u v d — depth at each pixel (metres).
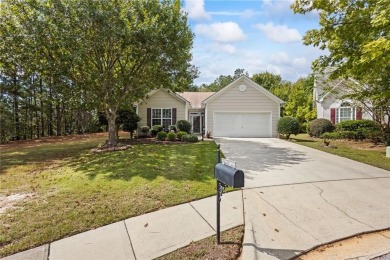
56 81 11.25
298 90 26.95
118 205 5.20
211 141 16.17
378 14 6.57
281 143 15.27
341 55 8.57
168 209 5.04
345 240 3.86
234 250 3.56
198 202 5.38
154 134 18.69
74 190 6.16
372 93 10.88
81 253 3.58
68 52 10.62
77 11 10.39
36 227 4.30
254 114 19.52
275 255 3.45
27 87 21.69
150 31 11.08
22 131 23.44
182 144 14.29
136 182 6.65
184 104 19.83
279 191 6.04
